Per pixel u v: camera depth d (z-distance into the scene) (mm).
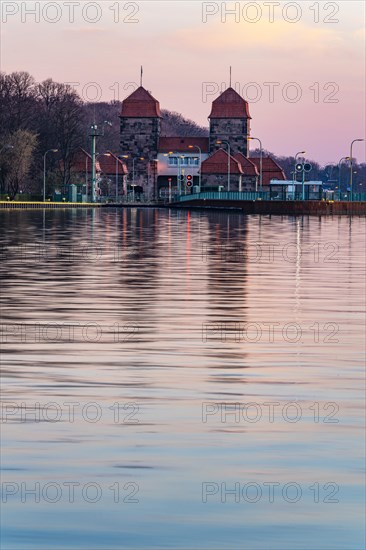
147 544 16984
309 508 18641
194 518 18188
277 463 21453
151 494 19359
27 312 48625
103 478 20344
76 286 61656
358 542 17078
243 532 17531
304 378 31547
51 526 17797
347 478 20359
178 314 48281
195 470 20906
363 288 62094
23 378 31219
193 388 29734
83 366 33562
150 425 24812
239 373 32438
